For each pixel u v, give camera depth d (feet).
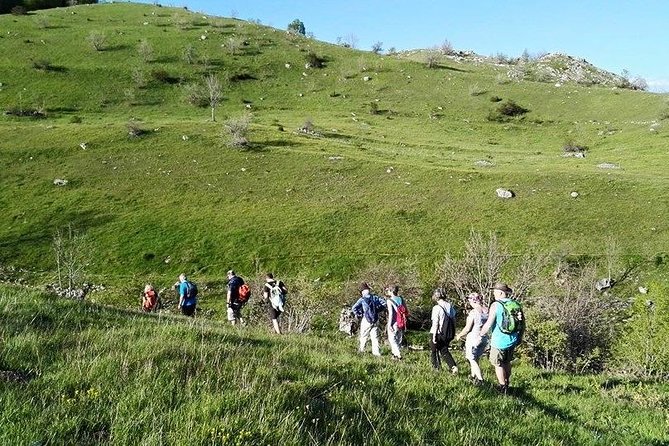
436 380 30.32
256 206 174.70
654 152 242.37
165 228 159.12
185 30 440.86
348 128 288.10
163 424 16.49
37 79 323.98
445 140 278.87
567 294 80.53
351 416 20.25
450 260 113.39
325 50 448.24
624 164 224.33
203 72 370.12
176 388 19.39
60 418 16.16
